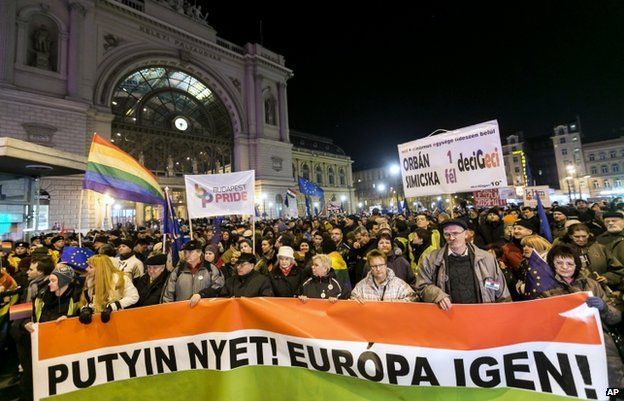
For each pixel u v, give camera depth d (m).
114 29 27.25
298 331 3.10
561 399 2.52
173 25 31.28
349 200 66.00
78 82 23.98
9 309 4.13
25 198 10.11
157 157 31.39
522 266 3.80
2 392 4.05
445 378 2.75
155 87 31.86
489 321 2.72
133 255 5.51
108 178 5.18
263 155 37.69
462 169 4.57
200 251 4.17
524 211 7.27
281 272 4.55
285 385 3.08
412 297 3.29
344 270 5.34
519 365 2.63
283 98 41.44
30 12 22.36
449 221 3.06
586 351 2.52
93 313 3.25
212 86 35.03
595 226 6.45
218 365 3.18
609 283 3.67
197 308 3.29
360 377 2.92
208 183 6.01
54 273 3.49
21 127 21.03
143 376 3.20
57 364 3.11
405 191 5.16
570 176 51.84
